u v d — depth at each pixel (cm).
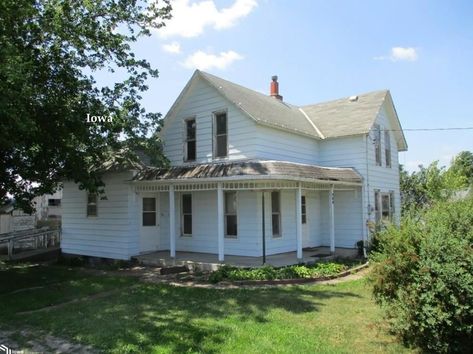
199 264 1354
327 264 1339
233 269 1231
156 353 617
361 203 1798
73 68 1345
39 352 648
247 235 1504
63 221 1909
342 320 750
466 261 561
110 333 714
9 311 913
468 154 3553
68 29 1265
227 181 1329
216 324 741
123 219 1625
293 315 787
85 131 1302
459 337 572
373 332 679
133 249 1611
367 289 1000
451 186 2358
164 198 1752
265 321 752
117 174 1653
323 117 2075
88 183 1371
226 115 1592
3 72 938
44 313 873
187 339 668
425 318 570
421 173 2747
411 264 593
